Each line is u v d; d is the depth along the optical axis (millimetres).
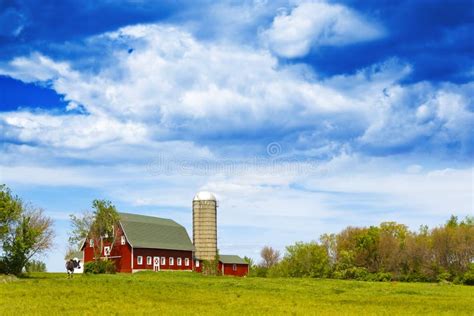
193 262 117188
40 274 82750
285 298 45062
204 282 64938
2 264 70562
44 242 74938
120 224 105062
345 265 107438
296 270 114500
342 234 122750
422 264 99812
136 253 103312
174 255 112375
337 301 43625
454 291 58219
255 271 123750
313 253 113875
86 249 105938
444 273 92438
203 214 121312
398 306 40281
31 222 73688
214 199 122625
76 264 91812
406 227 124250
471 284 82812
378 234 110375
